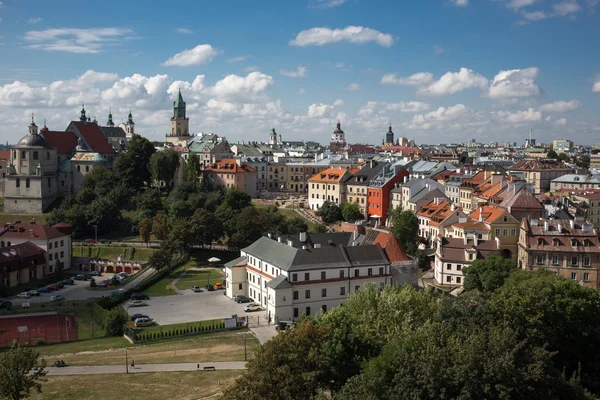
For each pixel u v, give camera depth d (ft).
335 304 433.89
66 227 648.38
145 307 471.21
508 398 206.28
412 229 593.42
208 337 386.73
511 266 431.84
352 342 261.85
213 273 583.99
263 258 464.24
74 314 459.73
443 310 287.69
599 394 288.10
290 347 237.66
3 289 520.01
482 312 288.51
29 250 591.78
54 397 278.67
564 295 309.42
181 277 570.87
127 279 570.87
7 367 235.61
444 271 508.12
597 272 446.19
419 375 213.66
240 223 652.48
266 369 228.22
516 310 296.51
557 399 223.92
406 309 296.71
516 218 540.93
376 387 215.10
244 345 350.23
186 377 302.45
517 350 228.63
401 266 454.40
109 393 281.95
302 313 424.87
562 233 460.96
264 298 460.55
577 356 306.55
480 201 637.30
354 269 438.40
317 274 428.15
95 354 356.38
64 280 568.82
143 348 367.25
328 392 268.21
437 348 222.48
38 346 386.52
